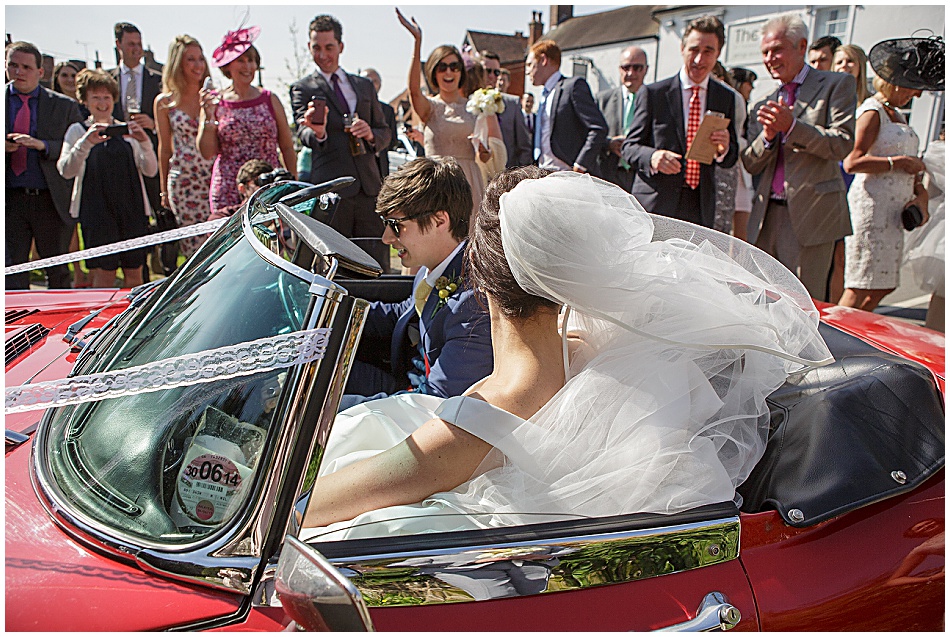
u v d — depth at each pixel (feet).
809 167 13.23
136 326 5.19
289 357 3.66
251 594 3.69
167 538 3.80
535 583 3.95
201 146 14.14
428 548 3.82
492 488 4.46
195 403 4.05
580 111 15.76
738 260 6.11
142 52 18.16
